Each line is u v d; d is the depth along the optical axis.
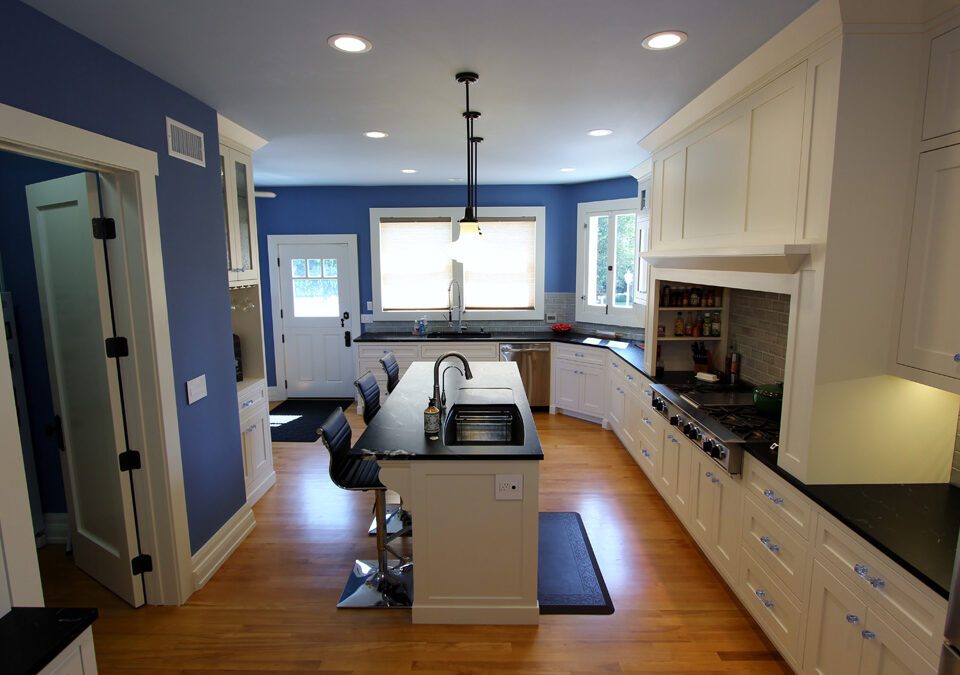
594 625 2.42
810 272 1.88
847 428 1.90
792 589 2.01
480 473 2.32
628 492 3.80
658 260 3.46
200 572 2.71
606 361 5.15
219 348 2.98
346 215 6.05
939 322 1.64
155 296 2.38
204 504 2.81
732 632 2.37
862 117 1.73
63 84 1.89
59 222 2.42
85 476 2.63
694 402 3.11
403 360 5.77
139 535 2.51
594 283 5.79
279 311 6.23
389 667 2.17
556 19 1.88
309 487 3.95
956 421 1.92
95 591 2.67
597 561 2.93
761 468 2.25
